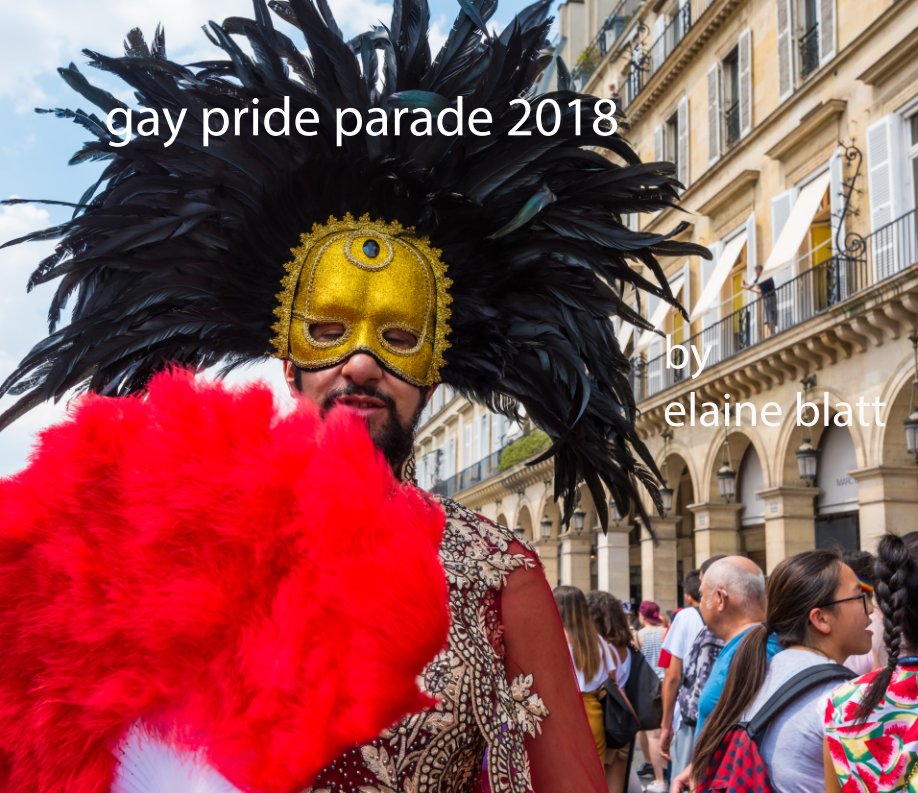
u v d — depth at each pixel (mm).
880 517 11047
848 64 12766
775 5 14836
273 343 1322
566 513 1551
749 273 15133
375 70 1482
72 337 1362
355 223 1344
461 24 1512
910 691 1866
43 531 870
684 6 18297
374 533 812
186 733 799
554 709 1032
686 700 3865
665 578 16844
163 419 904
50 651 846
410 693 774
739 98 15977
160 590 816
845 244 12180
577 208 1457
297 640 777
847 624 2338
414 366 1279
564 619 4152
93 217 1350
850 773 1896
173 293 1408
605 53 23875
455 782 963
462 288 1441
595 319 1503
